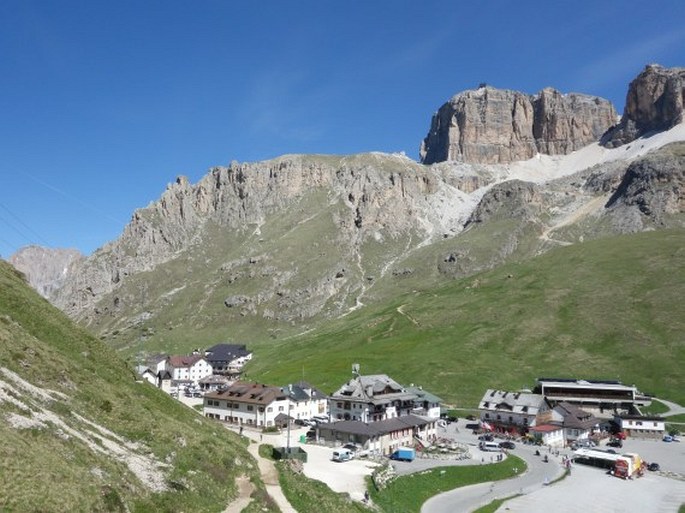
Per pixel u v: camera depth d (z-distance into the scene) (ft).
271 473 243.19
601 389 552.82
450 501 299.38
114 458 165.27
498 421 499.51
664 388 580.71
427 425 434.30
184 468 190.70
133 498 149.18
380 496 270.87
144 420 215.31
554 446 458.91
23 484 120.37
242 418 479.00
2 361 189.78
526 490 330.75
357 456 349.61
